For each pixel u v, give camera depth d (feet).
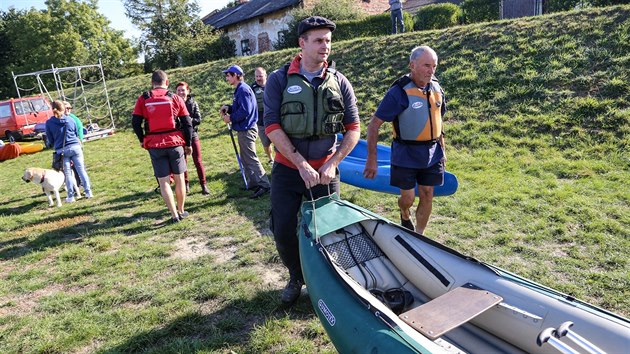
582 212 16.51
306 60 10.52
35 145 47.29
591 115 26.03
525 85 30.81
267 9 88.43
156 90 18.57
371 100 37.27
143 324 11.78
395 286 10.27
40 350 10.97
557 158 22.63
